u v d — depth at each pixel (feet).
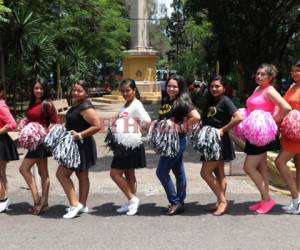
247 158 21.54
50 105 21.72
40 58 64.54
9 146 22.02
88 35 96.99
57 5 66.18
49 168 32.96
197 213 21.75
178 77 20.88
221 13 57.62
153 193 25.72
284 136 21.43
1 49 54.24
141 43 116.26
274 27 61.21
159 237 18.37
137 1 115.55
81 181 21.76
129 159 21.16
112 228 19.54
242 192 25.88
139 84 113.19
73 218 21.06
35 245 17.58
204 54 111.45
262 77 21.12
